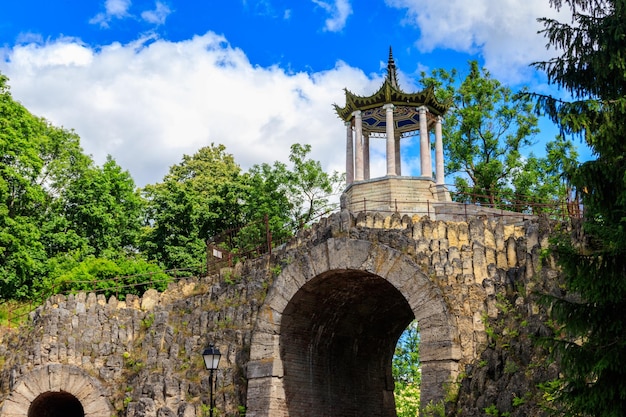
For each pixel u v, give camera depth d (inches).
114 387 1146.0
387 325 1233.4
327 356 1154.0
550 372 767.7
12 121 1718.8
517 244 993.5
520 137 1758.1
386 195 1294.3
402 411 1517.0
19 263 1609.3
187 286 1241.4
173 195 1969.7
